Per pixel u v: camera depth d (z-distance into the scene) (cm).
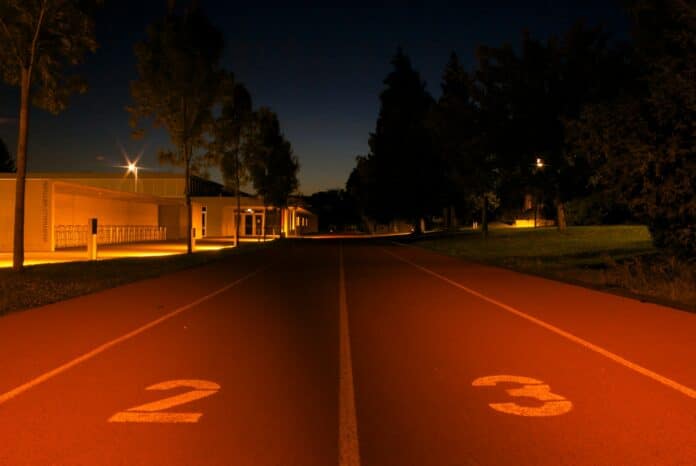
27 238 3712
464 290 1731
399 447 522
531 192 4566
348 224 13875
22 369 796
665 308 1364
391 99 6950
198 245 4934
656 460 490
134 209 5588
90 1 1988
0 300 1430
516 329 1102
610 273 2031
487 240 4656
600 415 607
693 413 612
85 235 4572
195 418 600
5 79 1958
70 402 650
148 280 2036
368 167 7069
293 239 6662
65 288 1688
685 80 1738
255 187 5806
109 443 529
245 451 512
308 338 1020
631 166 1856
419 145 6538
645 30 2022
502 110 4419
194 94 3203
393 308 1374
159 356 878
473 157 4562
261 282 1975
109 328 1109
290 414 614
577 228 4900
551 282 1961
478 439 540
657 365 820
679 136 1780
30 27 1914
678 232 1848
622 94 2014
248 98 4491
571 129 2094
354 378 758
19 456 498
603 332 1068
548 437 544
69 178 7356
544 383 730
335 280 2038
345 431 563
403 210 6894
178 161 3303
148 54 3120
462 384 729
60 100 1981
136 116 3162
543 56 4316
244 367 815
